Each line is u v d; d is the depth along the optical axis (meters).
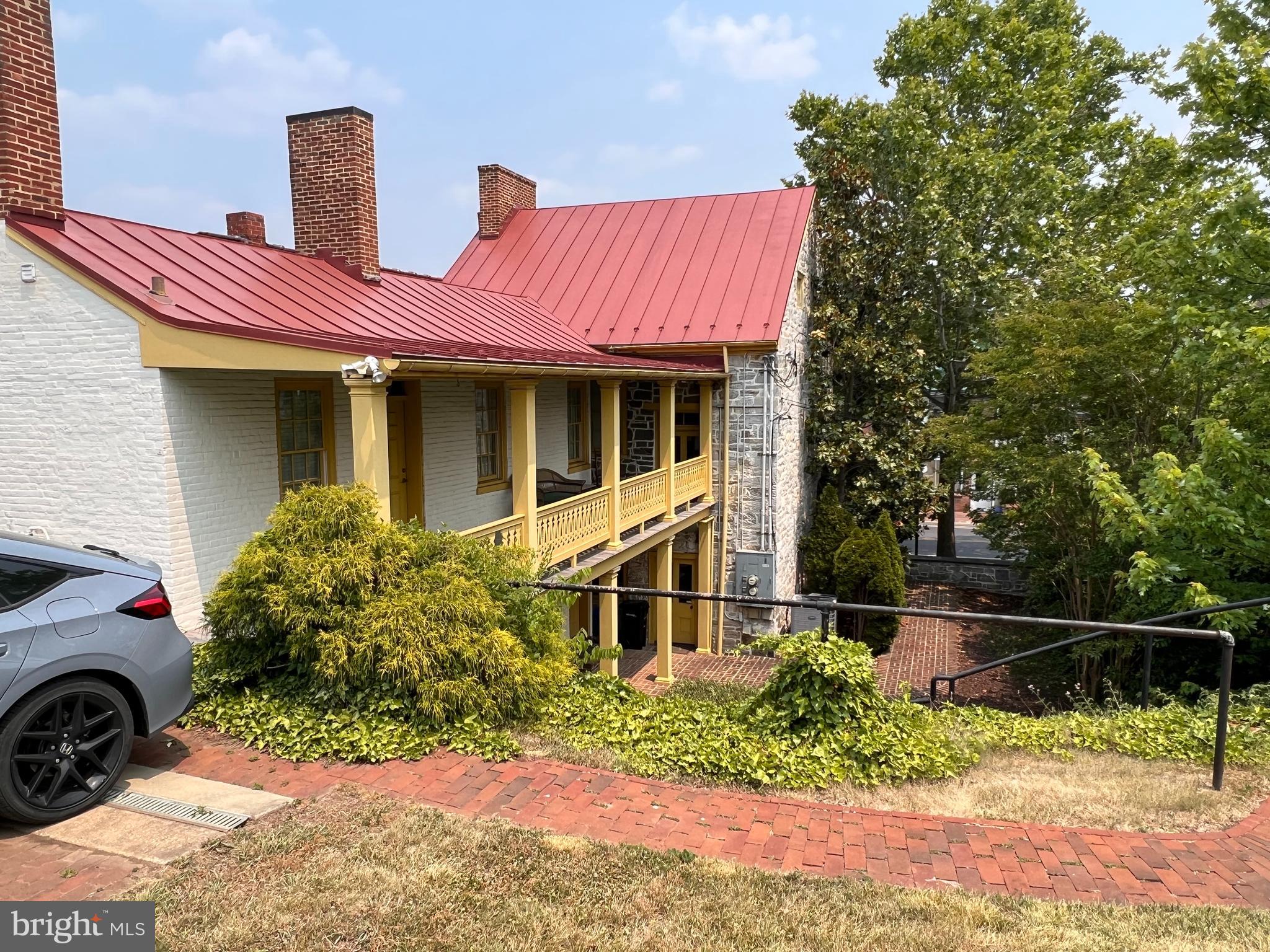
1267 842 4.60
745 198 19.75
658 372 12.41
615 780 5.14
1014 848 4.46
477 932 3.44
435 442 11.32
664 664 14.52
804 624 17.12
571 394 16.08
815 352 20.62
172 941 3.28
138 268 8.29
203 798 4.57
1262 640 10.24
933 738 5.89
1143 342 12.51
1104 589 14.01
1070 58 24.16
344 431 9.70
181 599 7.74
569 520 10.48
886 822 4.75
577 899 3.72
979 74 23.33
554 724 6.08
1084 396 13.91
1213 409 10.88
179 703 4.87
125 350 7.57
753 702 6.29
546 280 18.56
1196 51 10.28
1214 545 9.95
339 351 6.78
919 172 20.62
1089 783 5.47
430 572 6.02
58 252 7.65
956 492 25.03
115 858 3.90
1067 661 14.56
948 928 3.60
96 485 7.82
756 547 16.72
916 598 22.14
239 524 8.38
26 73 7.91
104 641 4.38
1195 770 5.77
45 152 8.12
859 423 21.03
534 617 6.61
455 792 4.85
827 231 20.44
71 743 4.24
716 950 3.38
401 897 3.66
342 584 5.72
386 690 5.66
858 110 22.38
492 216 20.45
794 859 4.26
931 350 23.20
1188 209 10.38
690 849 4.32
